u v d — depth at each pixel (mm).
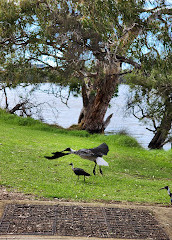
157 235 6098
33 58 20359
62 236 5789
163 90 17422
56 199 8016
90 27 17000
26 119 22812
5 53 19359
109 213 7062
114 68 20688
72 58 18359
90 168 12086
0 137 15961
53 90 23891
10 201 7316
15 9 17891
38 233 5848
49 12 18156
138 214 7117
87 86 26000
